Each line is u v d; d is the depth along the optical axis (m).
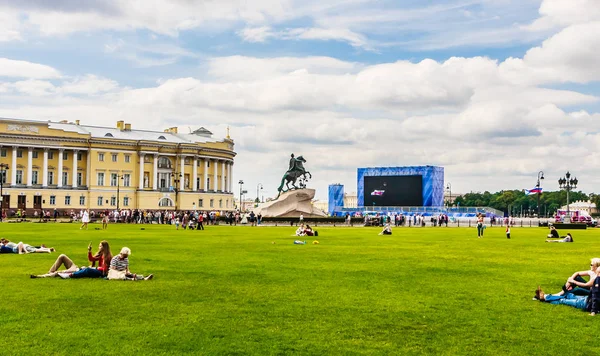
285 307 17.05
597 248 42.12
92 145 153.88
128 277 22.14
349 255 34.22
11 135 142.38
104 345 12.85
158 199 162.12
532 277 24.11
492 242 49.56
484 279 23.36
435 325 15.04
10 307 16.67
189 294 19.06
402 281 22.56
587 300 16.92
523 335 14.12
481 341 13.59
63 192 149.75
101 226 82.88
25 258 30.17
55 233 58.81
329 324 15.00
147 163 162.62
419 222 110.12
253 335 13.83
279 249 38.72
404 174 160.62
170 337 13.55
